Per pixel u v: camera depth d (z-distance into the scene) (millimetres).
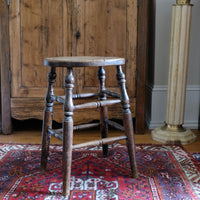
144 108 2090
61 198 1206
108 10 1962
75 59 1251
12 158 1627
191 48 2225
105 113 1589
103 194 1237
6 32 1939
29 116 2051
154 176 1414
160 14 2178
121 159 1631
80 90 2035
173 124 1994
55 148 1800
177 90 1947
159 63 2244
